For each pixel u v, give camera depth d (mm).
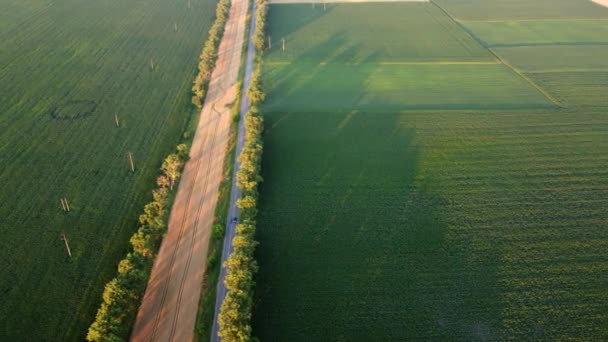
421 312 48750
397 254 55219
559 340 46375
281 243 56281
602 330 47344
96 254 53938
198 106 84688
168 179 65562
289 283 51438
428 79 96250
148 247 52781
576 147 74500
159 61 100312
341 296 50219
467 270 53375
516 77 97812
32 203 59969
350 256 54844
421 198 63562
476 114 83375
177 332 47000
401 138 76250
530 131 78562
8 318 46594
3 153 68375
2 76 89188
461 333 46812
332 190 64688
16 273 51031
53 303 48375
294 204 62062
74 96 84500
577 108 86000
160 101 85250
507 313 48812
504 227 59156
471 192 64875
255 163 64938
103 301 48125
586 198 63875
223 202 63000
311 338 46000
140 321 47719
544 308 49375
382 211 61281
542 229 58906
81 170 66312
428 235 57812
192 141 75750
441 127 79375
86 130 75188
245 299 46094
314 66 101062
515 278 52562
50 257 53125
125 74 93875
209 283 51781
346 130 78188
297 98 88000
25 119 76750
